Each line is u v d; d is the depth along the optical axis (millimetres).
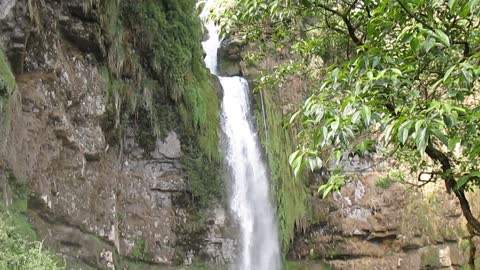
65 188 9797
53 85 9789
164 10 14273
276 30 8086
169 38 14039
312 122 5129
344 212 17594
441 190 16891
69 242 9734
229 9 8008
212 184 14633
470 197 16250
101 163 11328
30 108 9031
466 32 5539
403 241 17234
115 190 11844
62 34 10492
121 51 12352
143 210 13438
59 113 9812
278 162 16906
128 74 12859
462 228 16391
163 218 13820
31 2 9148
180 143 14117
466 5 4379
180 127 14109
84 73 10828
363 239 17516
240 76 17844
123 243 12734
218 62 18234
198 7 15273
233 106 16234
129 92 12828
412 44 4527
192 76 14711
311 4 6281
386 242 17484
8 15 8750
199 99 14547
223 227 14789
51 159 9461
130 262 12859
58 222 9547
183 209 14234
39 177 8992
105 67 11492
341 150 4848
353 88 4922
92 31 10898
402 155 8398
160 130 13773
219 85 16000
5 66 7949
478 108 4359
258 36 8336
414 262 16984
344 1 6031
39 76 9555
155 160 13844
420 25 4555
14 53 8891
